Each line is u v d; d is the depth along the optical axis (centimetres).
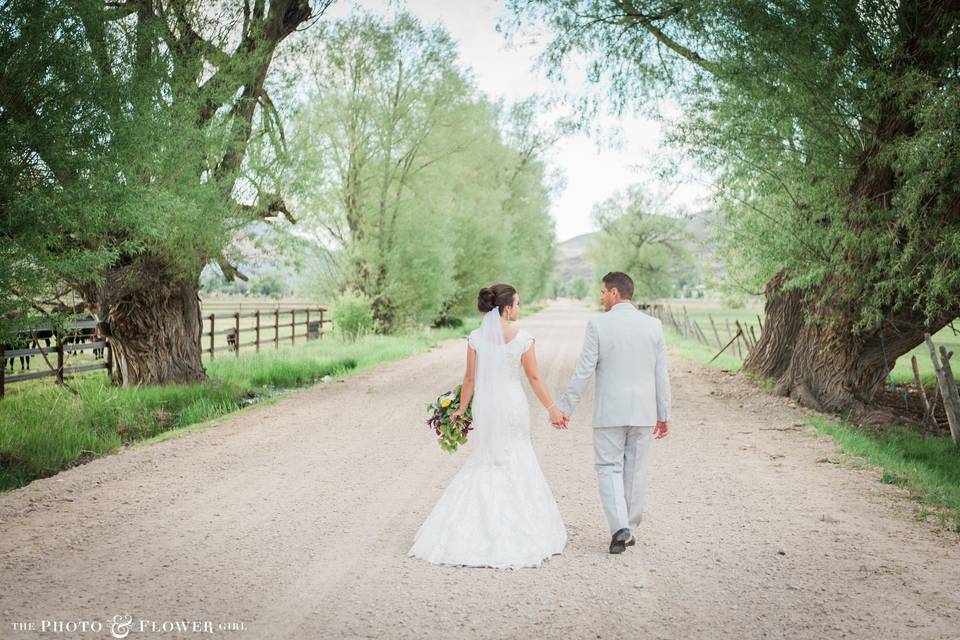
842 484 717
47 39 787
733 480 734
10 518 593
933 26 1066
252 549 519
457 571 477
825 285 1311
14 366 1603
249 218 1361
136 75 1026
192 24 1333
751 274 1769
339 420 1098
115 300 1302
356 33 2480
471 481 514
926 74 1012
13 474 825
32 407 1126
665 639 374
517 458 518
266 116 1431
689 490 694
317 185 1431
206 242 1285
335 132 2561
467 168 3081
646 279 6156
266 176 1362
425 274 2883
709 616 404
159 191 1096
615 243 6300
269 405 1252
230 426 1051
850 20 1106
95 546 523
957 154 962
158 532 557
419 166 2806
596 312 7725
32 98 800
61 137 791
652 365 516
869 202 1166
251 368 1683
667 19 1421
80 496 666
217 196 1264
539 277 6562
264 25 1448
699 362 2048
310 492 683
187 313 1472
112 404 1184
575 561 496
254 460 824
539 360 2069
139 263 1295
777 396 1359
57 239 859
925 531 564
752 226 1416
